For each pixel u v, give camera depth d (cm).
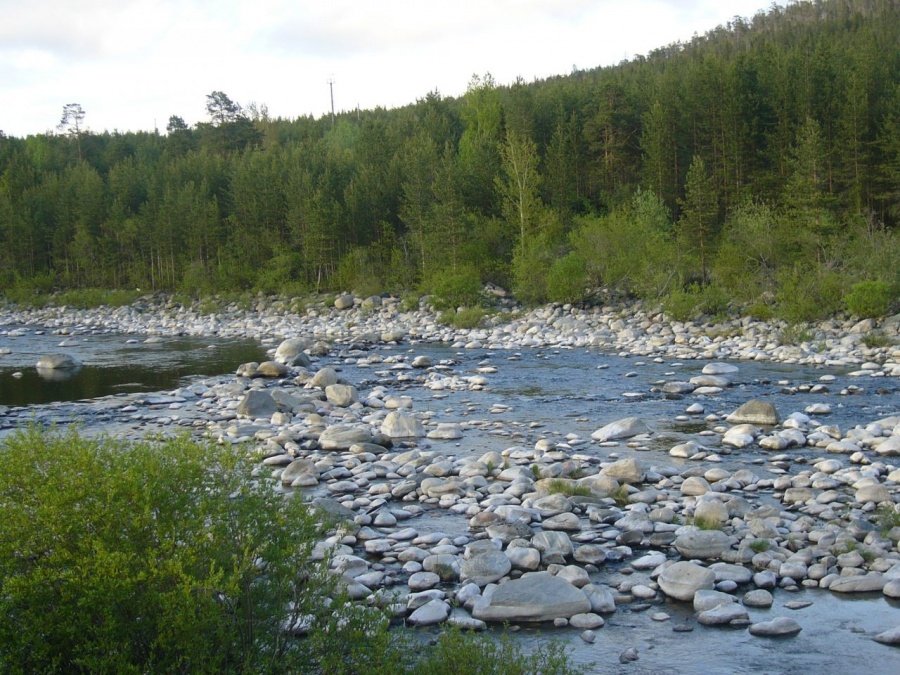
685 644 728
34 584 465
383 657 538
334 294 6266
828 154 5431
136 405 2188
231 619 517
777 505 1136
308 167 8156
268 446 1555
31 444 547
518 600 787
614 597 828
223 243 7919
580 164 7225
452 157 6800
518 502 1163
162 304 7050
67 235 8600
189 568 504
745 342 3206
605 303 4656
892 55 7456
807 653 707
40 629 456
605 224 5003
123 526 514
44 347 3900
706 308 4053
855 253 4200
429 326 4412
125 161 10819
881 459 1374
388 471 1377
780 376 2436
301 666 526
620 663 692
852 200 5506
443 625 745
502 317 4406
